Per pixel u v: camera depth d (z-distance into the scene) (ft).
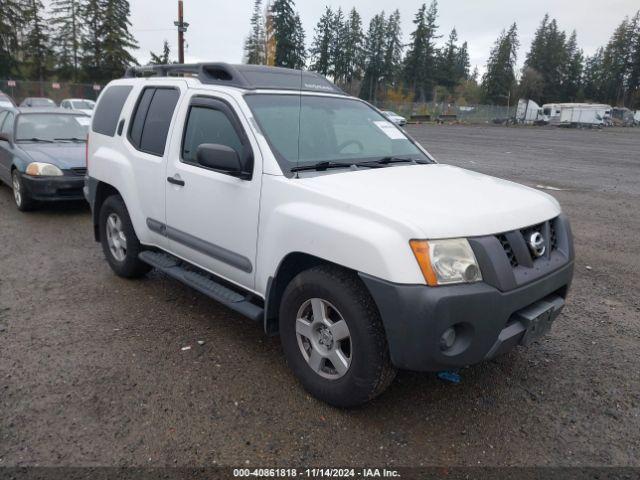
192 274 14.26
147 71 17.43
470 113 220.84
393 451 9.48
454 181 11.96
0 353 12.58
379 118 15.33
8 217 26.30
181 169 13.78
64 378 11.54
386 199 10.02
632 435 10.14
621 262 21.29
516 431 10.16
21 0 204.64
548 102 339.77
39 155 26.53
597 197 36.19
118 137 16.89
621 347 13.76
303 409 10.63
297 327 10.99
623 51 338.75
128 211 16.46
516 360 12.92
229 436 9.76
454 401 11.09
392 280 8.89
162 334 13.80
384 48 307.58
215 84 13.87
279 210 10.96
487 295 9.08
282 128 12.44
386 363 9.65
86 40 202.49
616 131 174.09
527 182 42.70
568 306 16.52
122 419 10.16
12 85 141.49
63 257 20.18
